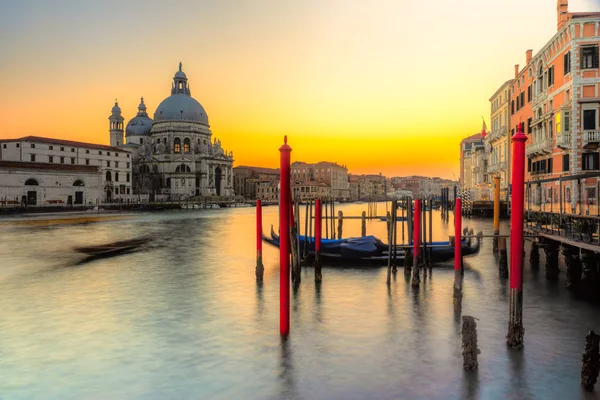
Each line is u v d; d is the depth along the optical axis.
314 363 10.91
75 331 13.41
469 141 104.31
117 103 166.88
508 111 57.25
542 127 42.47
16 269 23.62
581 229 16.69
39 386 9.88
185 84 170.12
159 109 161.00
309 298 16.97
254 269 23.41
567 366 10.60
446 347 11.86
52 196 90.31
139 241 38.00
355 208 133.25
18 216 74.50
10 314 15.17
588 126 35.78
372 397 9.24
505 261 20.20
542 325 13.51
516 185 11.43
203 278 21.05
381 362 10.91
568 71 37.09
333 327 13.52
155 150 157.88
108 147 118.12
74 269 23.62
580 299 16.20
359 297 17.06
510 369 10.45
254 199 189.50
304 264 23.73
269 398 9.27
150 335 13.00
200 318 14.61
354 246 23.75
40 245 34.69
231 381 10.02
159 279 20.86
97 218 72.56
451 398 9.17
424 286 18.83
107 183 116.81
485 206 58.56
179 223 62.59
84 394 9.52
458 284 15.32
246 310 15.52
